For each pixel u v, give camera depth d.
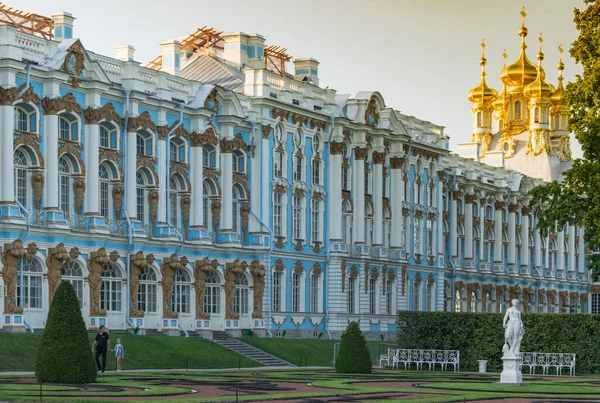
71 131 80.62
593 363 84.25
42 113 78.12
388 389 55.59
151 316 86.50
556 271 166.50
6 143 74.75
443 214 134.38
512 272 151.50
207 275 92.31
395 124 118.06
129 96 84.94
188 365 75.94
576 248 173.50
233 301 95.75
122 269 83.69
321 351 92.56
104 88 82.31
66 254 77.88
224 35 109.00
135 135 85.19
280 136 101.88
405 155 119.06
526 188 155.50
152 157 87.31
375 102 114.69
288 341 92.81
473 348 88.31
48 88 78.19
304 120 104.94
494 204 149.12
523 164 169.50
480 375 76.25
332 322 107.25
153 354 75.69
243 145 97.50
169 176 89.06
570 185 86.31
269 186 99.56
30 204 77.06
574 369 82.50
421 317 90.62
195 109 91.38
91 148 81.44
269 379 62.59
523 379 71.44
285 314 101.56
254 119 98.69
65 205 80.31
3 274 74.12
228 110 95.50
